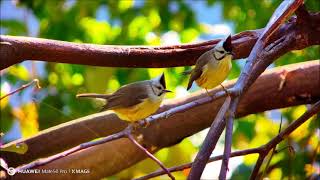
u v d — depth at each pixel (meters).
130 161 10.52
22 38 8.83
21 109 13.16
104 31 16.36
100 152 10.34
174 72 15.58
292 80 11.18
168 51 9.72
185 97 10.84
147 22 16.73
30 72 14.50
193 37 16.92
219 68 9.39
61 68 15.06
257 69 9.05
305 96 11.28
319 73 11.20
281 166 12.73
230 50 9.41
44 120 13.09
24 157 10.05
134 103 9.15
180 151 13.98
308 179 12.38
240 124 14.66
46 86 14.55
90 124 10.44
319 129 13.05
